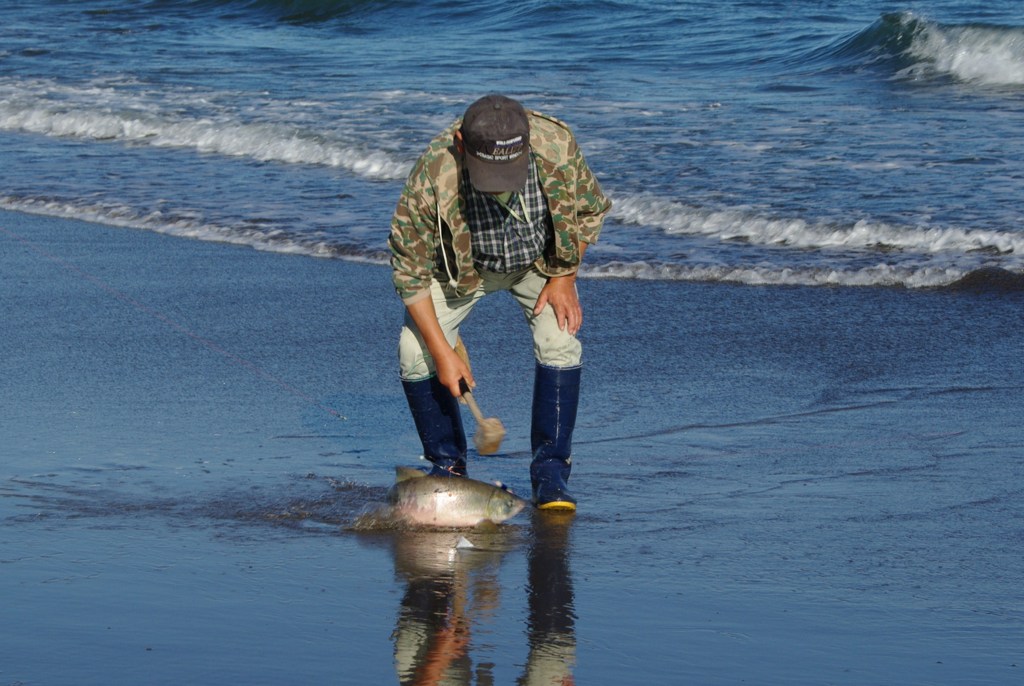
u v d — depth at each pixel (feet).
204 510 30.48
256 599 25.13
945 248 59.57
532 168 26.89
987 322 49.24
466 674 21.88
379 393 41.14
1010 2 171.83
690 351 46.21
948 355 45.09
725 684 21.38
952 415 38.19
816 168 75.51
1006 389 40.88
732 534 28.73
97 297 55.16
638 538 28.60
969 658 22.26
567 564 27.07
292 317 51.57
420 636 23.40
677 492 31.73
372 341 47.78
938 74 118.11
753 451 35.06
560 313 29.78
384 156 85.25
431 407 30.55
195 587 25.71
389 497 30.07
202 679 21.57
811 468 33.47
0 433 36.63
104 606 24.67
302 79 124.26
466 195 26.84
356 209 73.05
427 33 168.76
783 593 25.31
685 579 26.14
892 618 24.02
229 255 63.67
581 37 154.71
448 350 28.68
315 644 23.04
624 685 21.42
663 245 62.69
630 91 110.93
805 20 157.89
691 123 92.63
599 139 86.17
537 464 30.96
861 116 94.79
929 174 73.00
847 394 40.73
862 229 62.13
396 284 28.37
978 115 93.97
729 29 152.76
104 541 28.32
